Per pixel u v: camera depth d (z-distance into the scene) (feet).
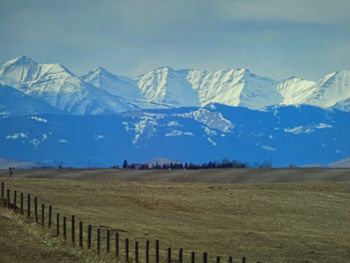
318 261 563.48
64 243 517.55
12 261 442.91
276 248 608.19
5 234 516.32
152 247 567.59
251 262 541.75
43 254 469.16
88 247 520.01
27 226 558.15
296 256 579.07
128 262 488.44
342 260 572.92
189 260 525.34
